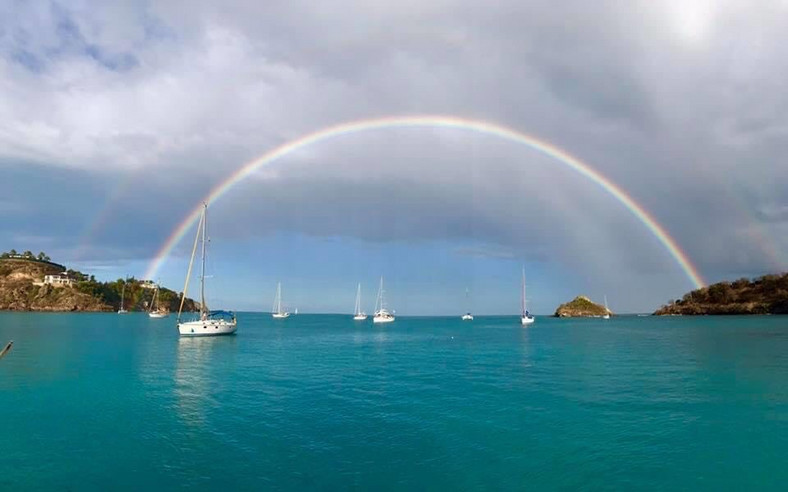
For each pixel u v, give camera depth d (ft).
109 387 139.85
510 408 114.01
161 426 96.12
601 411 111.04
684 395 130.62
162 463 74.84
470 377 165.89
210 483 67.00
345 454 79.56
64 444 84.17
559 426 97.45
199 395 128.88
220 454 79.10
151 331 431.43
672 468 74.33
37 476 69.72
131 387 140.05
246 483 67.00
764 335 373.61
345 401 122.11
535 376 168.66
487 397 127.75
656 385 147.33
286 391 136.46
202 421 100.42
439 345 325.42
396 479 68.85
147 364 195.72
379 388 142.51
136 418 102.58
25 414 105.70
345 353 261.24
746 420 102.73
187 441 86.17
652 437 89.97
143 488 65.51
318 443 85.35
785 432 93.56
